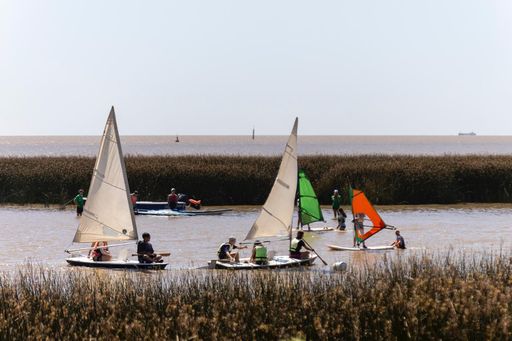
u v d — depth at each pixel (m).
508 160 171.38
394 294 47.75
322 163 160.50
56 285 55.84
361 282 53.88
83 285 53.47
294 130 76.69
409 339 42.34
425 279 51.88
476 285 50.75
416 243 92.19
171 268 73.88
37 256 82.19
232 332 42.81
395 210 133.50
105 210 75.06
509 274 57.84
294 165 77.38
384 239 96.62
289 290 51.47
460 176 150.38
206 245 91.06
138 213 126.50
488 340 41.66
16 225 110.44
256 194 146.00
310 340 43.06
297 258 75.81
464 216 124.50
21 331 44.38
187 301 49.97
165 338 41.78
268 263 72.62
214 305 47.50
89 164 156.88
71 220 116.88
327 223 116.12
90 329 43.72
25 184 145.38
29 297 50.19
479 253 81.69
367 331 43.25
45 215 124.12
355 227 88.12
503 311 44.97
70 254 82.88
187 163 158.50
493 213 129.25
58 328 44.62
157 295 51.09
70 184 144.38
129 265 73.06
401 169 147.50
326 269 71.19
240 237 98.19
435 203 145.75
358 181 144.38
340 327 43.22
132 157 180.88
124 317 46.50
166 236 99.25
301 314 46.06
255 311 46.75
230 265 71.38
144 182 144.50
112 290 52.31
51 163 158.12
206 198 144.75
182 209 130.88
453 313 44.03
